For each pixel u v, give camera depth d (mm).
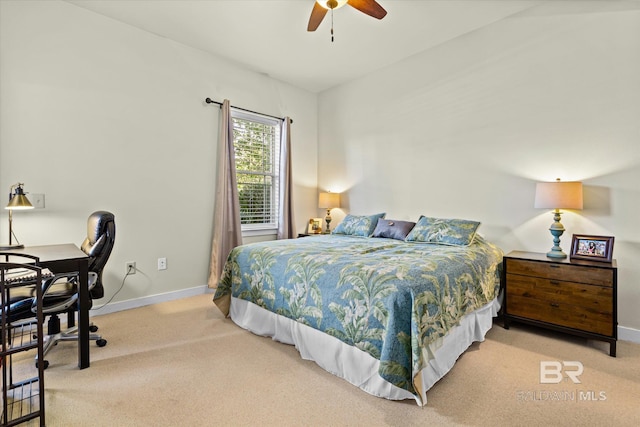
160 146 3277
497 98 3074
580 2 2609
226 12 2857
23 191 2371
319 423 1482
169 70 3326
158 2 2715
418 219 3703
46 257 1921
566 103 2686
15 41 2473
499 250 2965
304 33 3215
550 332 2539
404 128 3816
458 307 1968
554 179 2758
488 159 3148
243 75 3975
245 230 4105
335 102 4621
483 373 1908
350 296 1825
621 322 2443
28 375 1884
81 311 1944
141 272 3172
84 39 2793
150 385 1788
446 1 2734
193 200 3545
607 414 1529
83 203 2805
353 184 4402
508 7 2838
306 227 4785
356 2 2285
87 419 1499
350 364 1797
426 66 3590
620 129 2445
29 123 2533
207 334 2492
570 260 2434
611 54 2477
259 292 2461
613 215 2482
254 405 1612
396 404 1613
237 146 4047
